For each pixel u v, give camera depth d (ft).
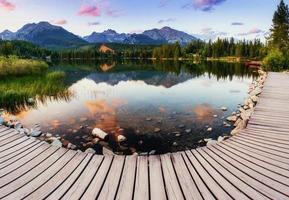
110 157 18.70
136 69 172.35
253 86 72.95
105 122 41.19
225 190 13.96
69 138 33.76
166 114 46.11
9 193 14.01
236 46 360.89
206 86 85.56
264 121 28.04
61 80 88.89
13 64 100.32
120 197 13.42
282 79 67.82
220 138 28.86
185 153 19.57
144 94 69.41
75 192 13.96
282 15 182.19
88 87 84.89
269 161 17.69
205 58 386.32
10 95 54.34
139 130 36.83
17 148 20.94
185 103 56.49
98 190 14.12
